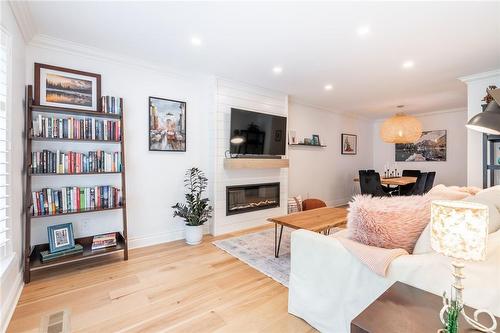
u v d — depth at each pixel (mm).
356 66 3244
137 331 1666
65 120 2527
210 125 3748
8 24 1853
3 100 1846
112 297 2062
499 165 2975
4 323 1706
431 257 1242
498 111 2113
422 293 1130
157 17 2188
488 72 3346
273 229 4090
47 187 2598
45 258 2395
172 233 3512
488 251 1146
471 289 1091
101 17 2191
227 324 1745
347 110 6184
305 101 5254
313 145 5559
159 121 3365
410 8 2000
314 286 1690
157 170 3375
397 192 5379
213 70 3465
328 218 2867
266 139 4184
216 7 2033
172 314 1850
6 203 1877
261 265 2676
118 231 3078
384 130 4570
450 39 2506
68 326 1040
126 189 3115
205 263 2736
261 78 3770
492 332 865
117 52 2906
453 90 4309
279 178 4637
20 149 2236
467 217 865
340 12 2070
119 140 2818
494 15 2080
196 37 2535
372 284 1390
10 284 1887
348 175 6652
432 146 6246
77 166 2604
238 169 4020
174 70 3420
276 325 1735
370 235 1473
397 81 3834
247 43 2648
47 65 2590
